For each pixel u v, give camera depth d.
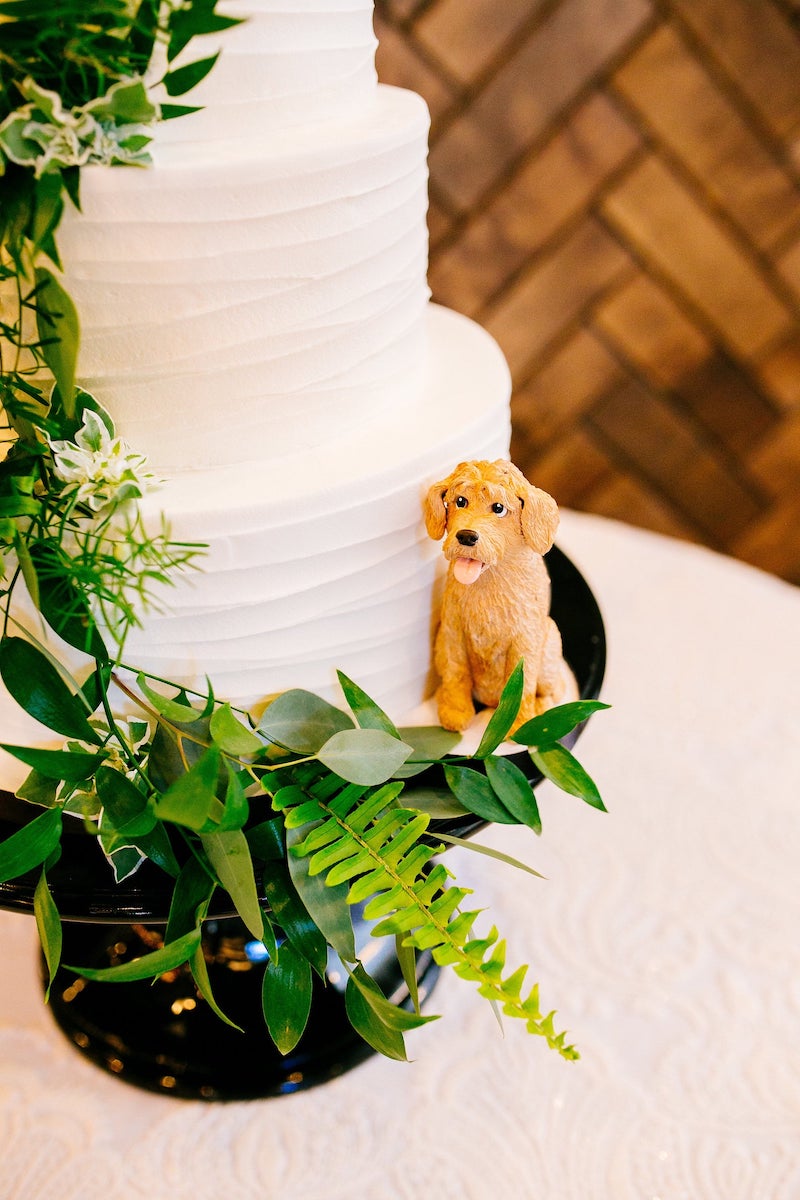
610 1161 0.88
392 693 0.94
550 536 0.82
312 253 0.78
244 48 0.76
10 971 1.08
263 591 0.81
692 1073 0.96
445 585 0.91
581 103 1.88
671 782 1.29
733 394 2.13
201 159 0.74
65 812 0.86
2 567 0.71
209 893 0.72
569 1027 1.00
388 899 0.68
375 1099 0.94
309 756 0.77
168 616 0.80
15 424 0.75
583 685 1.02
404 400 0.96
